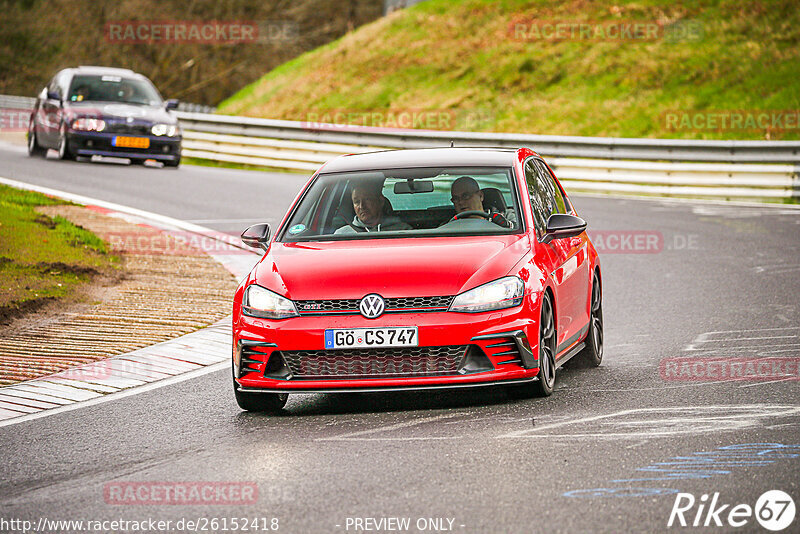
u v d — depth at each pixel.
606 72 122.19
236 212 64.94
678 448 21.17
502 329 24.97
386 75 138.88
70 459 22.31
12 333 35.59
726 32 123.12
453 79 132.50
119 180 77.50
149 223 59.94
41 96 90.31
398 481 19.59
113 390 28.86
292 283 25.80
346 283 25.41
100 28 199.25
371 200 28.81
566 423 23.64
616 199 77.38
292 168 95.38
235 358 26.09
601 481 19.09
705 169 79.12
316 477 20.12
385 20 156.25
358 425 24.42
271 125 96.62
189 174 84.25
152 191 72.81
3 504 19.33
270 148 97.12
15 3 197.50
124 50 199.75
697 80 114.62
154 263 48.62
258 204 68.62
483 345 24.88
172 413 26.36
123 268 47.22
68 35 198.38
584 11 138.50
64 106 86.44
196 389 28.98
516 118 118.75
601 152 84.38
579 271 30.05
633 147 82.88
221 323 37.31
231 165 99.19
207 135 100.56
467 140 90.19
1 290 40.69
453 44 141.12
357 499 18.59
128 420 25.72
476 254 26.16
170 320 37.66
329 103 136.25
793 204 73.62
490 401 26.41
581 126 112.06
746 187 78.88
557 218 27.91
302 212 29.22
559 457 20.78
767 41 118.00
